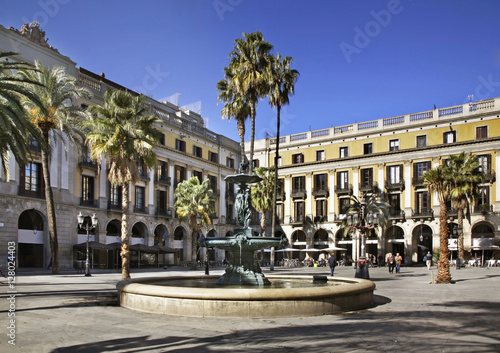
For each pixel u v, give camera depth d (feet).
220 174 176.35
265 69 96.48
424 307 37.96
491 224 138.51
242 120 106.22
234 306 31.50
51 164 109.50
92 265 118.93
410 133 157.38
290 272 111.65
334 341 23.86
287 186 182.39
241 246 43.04
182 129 157.79
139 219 137.80
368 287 38.34
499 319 31.17
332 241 168.55
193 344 23.22
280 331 26.63
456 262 124.47
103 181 125.90
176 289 32.86
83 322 29.53
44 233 106.83
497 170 139.33
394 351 21.59
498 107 140.97
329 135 175.11
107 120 71.00
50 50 110.42
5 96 43.45
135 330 26.86
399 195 157.69
